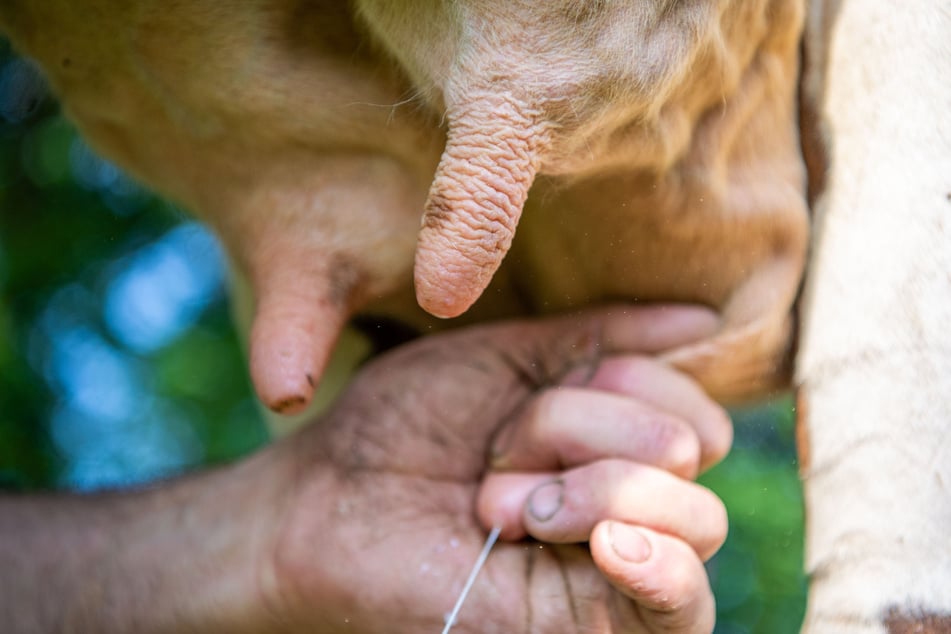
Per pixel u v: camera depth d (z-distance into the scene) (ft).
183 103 1.49
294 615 1.57
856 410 1.40
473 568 1.52
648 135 1.33
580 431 1.50
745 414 1.77
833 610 1.36
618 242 1.51
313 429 1.66
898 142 1.45
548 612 1.50
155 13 1.43
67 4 1.44
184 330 4.33
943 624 1.29
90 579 1.63
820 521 1.41
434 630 1.51
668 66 1.27
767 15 1.42
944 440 1.34
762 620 3.94
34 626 1.62
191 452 4.35
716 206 1.47
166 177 1.59
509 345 1.62
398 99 1.42
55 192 4.14
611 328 1.60
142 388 4.35
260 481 1.65
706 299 1.58
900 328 1.39
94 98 1.52
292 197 1.51
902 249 1.41
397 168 1.49
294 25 1.44
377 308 1.62
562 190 1.42
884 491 1.36
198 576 1.60
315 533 1.56
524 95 1.23
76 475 4.32
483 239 1.23
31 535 1.68
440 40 1.26
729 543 3.87
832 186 1.50
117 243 4.22
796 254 1.52
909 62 1.45
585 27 1.23
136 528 1.67
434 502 1.57
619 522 1.42
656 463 1.49
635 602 1.47
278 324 1.47
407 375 1.62
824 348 1.45
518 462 1.53
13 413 4.21
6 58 2.71
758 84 1.45
